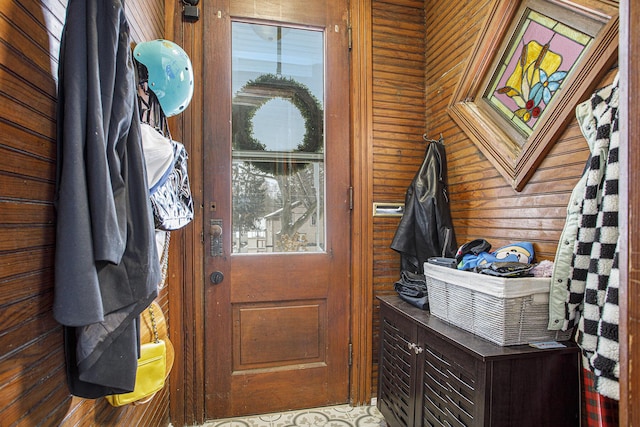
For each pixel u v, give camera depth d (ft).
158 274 3.00
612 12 3.76
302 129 6.83
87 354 2.51
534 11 4.79
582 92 4.00
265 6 6.59
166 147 3.54
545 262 4.21
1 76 2.09
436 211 6.23
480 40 5.62
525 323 3.92
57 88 2.66
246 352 6.48
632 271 1.57
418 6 7.18
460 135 6.14
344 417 6.45
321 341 6.79
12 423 2.16
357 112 6.87
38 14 2.47
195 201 6.28
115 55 2.57
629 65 1.60
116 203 2.58
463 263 4.81
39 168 2.49
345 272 6.89
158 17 5.66
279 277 6.61
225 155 6.43
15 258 2.21
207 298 6.32
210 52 6.37
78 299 2.24
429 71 7.11
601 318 3.09
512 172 4.92
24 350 2.29
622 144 1.64
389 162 7.01
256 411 6.50
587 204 3.58
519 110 5.04
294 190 6.79
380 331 6.25
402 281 6.23
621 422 1.61
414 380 5.03
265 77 6.68
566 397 3.77
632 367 1.55
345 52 6.93
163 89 4.07
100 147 2.39
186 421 6.22
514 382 3.66
